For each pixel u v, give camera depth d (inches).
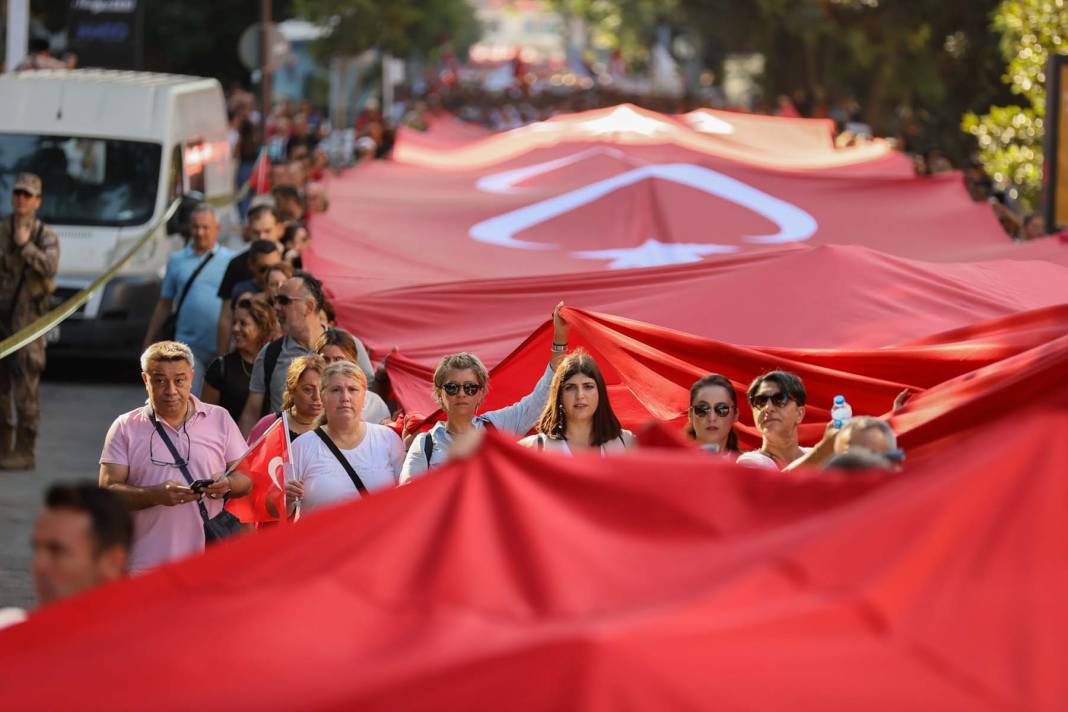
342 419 414.3
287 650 179.9
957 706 164.2
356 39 2509.8
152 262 982.4
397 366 559.5
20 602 504.7
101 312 964.6
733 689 161.8
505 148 1058.1
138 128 1011.9
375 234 813.2
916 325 519.8
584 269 735.1
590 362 403.5
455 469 202.4
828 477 197.9
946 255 737.6
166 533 399.2
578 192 824.3
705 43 3678.6
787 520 193.9
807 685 163.8
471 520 194.4
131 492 396.5
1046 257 683.4
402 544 192.9
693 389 398.0
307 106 2114.9
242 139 1615.4
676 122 1026.1
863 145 1068.5
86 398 919.0
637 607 174.4
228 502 404.8
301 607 185.2
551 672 161.5
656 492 199.5
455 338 589.9
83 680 181.3
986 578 176.9
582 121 1042.1
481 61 5093.5
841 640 168.7
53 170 999.6
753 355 457.4
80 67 1711.4
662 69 3784.5
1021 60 1119.0
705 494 198.7
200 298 683.4
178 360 403.2
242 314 534.9
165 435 405.7
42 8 2359.7
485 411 539.8
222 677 177.3
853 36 2112.5
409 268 743.7
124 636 187.9
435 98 2898.6
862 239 776.9
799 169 969.5
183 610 190.5
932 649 168.7
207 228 685.3
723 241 764.0
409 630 178.9
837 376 453.1
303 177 1088.8
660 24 3932.1
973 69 2011.6
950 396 358.0
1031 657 168.4
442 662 166.4
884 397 454.3
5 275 698.8
